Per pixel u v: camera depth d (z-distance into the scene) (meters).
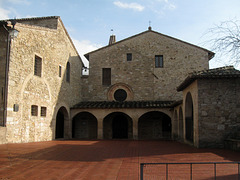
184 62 22.69
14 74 12.57
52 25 18.05
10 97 12.20
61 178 6.12
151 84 22.77
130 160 8.61
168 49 23.08
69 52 20.59
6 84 12.02
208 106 12.25
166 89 22.55
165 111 20.14
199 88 12.38
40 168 7.16
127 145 14.32
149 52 23.22
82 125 23.05
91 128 22.91
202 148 11.94
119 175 6.42
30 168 7.13
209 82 12.40
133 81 23.00
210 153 10.11
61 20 18.70
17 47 12.91
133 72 23.12
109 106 20.34
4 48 12.34
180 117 17.42
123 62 23.39
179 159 8.71
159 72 22.86
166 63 22.89
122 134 22.67
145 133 22.30
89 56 23.84
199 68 22.42
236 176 6.07
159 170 6.89
